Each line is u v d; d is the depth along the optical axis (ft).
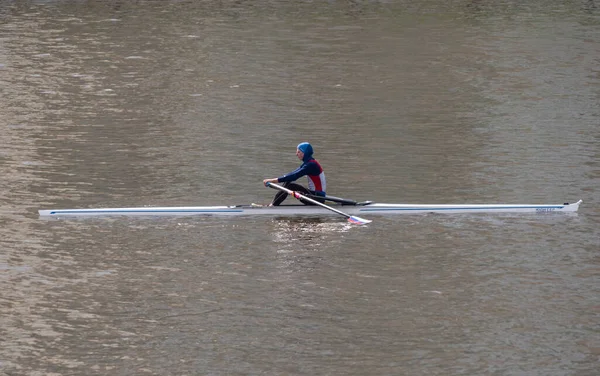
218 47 447.42
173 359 146.92
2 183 239.09
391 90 362.33
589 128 303.89
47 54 426.51
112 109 328.49
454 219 214.48
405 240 200.34
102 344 151.94
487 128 304.09
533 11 564.30
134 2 591.37
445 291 172.65
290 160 265.95
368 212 218.59
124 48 442.91
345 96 351.67
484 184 241.76
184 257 189.78
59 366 144.56
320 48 447.42
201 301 168.25
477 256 190.39
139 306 166.09
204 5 581.12
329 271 182.60
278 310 164.96
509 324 159.02
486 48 447.83
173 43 456.04
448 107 334.24
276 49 444.14
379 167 258.78
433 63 414.00
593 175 250.16
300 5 584.81
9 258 187.21
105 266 184.14
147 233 203.92
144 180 244.83
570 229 207.10
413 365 144.97
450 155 271.28
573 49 444.14
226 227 208.95
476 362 145.89
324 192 220.23
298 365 144.97
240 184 242.37
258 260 188.34
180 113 323.57
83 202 224.94
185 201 227.40
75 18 527.40
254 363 145.59
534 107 333.83
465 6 583.58
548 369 143.84
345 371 143.02
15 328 156.87
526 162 263.49
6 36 469.16
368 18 537.24
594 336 154.40
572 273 181.06
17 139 285.23
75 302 167.22
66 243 196.54
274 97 349.61
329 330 156.97
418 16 544.21
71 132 295.48
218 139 289.12
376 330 156.97
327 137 292.20
